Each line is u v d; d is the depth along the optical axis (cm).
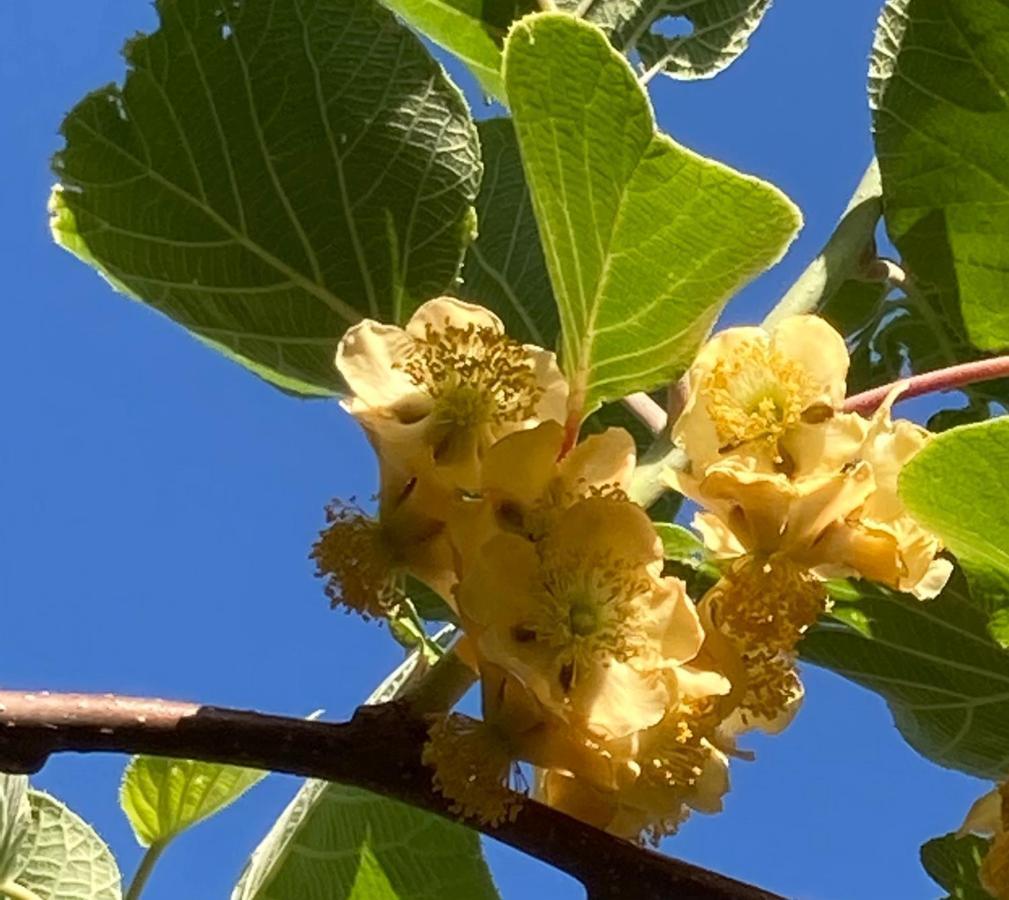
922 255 57
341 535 40
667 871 40
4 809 55
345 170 48
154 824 55
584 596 38
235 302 49
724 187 39
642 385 42
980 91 55
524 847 39
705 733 39
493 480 39
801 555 40
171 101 48
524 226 60
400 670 52
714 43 64
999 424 38
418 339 41
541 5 59
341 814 58
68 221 48
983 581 42
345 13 48
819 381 41
